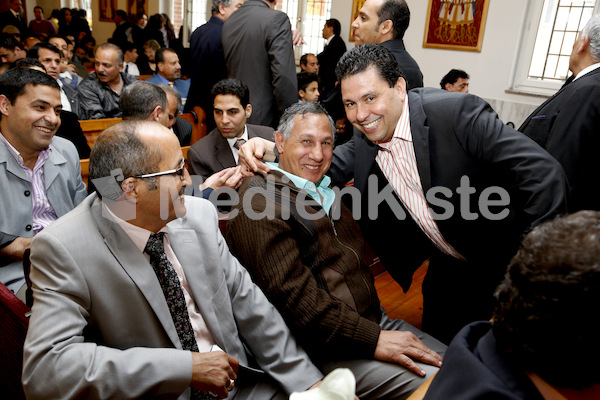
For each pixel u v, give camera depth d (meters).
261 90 3.03
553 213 1.34
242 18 2.96
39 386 0.98
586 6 4.58
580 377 0.57
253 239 1.39
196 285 1.26
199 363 1.08
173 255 1.27
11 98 1.62
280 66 2.88
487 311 1.82
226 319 1.30
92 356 1.00
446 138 1.52
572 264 0.55
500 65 5.11
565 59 4.80
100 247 1.09
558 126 1.84
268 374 1.34
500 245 1.65
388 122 1.50
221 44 3.30
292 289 1.35
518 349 0.61
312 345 1.43
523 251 0.62
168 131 1.13
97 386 0.98
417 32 5.63
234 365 1.14
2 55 4.82
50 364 0.98
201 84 3.63
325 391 0.53
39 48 3.67
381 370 1.38
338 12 6.34
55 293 1.03
